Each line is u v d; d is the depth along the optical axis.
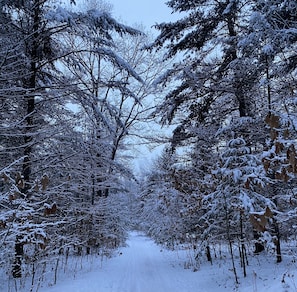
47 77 9.23
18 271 7.39
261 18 6.11
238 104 11.55
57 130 7.32
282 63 7.92
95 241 14.44
